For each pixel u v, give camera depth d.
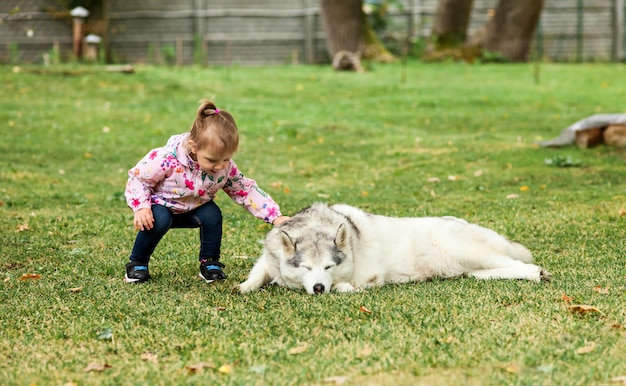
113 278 6.23
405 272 5.94
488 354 4.23
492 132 15.45
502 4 28.19
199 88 20.95
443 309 5.05
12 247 7.30
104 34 29.72
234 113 17.41
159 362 4.31
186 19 30.56
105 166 12.86
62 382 4.06
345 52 26.02
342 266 5.51
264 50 30.91
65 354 4.46
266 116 17.14
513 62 28.16
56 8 29.77
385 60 28.16
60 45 29.97
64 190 10.78
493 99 19.58
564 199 9.41
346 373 4.04
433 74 24.56
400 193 10.44
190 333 4.75
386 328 4.69
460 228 6.03
